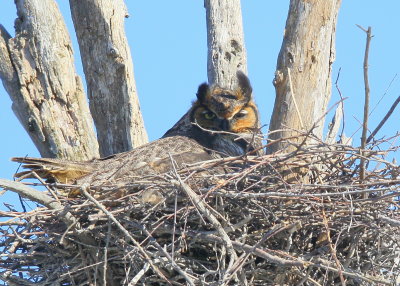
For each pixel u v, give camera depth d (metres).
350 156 13.20
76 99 15.77
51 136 15.54
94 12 15.92
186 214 12.12
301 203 12.45
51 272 13.04
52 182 13.98
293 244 12.86
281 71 14.36
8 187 12.12
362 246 12.86
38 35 15.65
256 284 12.80
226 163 12.76
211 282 12.06
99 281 13.02
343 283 11.42
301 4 14.41
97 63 16.00
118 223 11.79
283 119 14.24
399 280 12.80
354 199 12.52
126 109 15.98
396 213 12.66
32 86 15.59
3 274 12.94
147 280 12.73
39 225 12.77
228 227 12.31
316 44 14.36
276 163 12.66
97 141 15.95
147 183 12.44
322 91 14.41
